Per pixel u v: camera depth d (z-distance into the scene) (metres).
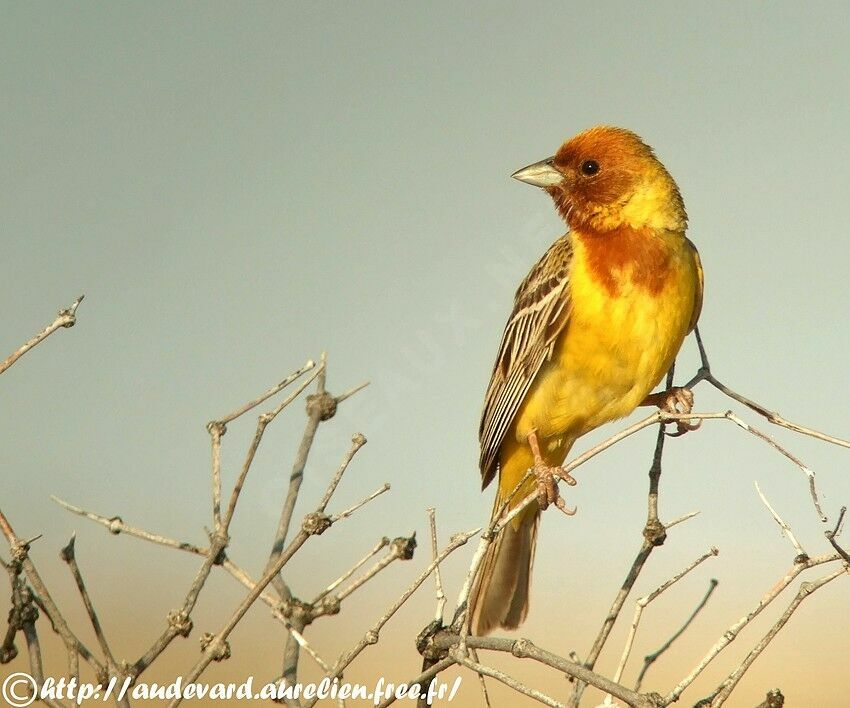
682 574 6.59
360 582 6.06
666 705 5.49
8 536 5.64
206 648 5.55
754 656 5.88
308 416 6.28
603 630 6.65
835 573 5.84
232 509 5.71
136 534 5.75
